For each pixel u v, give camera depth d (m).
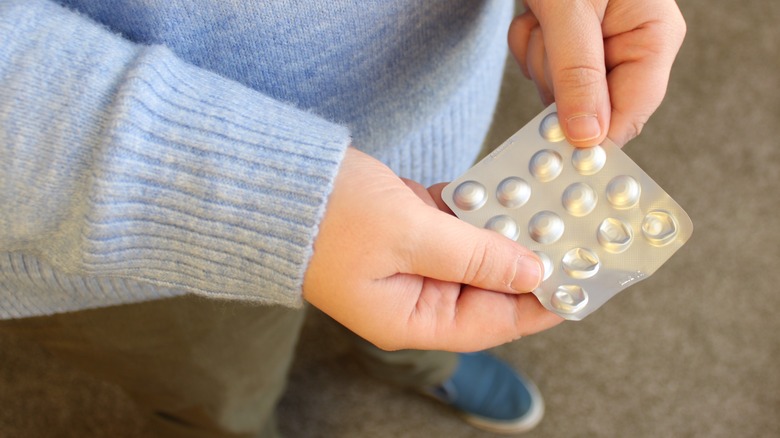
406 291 0.42
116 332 0.53
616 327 0.87
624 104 0.44
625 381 0.84
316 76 0.45
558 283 0.43
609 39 0.44
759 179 0.91
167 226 0.39
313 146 0.39
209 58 0.43
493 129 0.94
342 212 0.39
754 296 0.86
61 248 0.40
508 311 0.43
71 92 0.38
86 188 0.38
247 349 0.59
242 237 0.39
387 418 0.85
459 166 0.56
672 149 0.93
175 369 0.59
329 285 0.40
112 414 0.84
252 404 0.68
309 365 0.88
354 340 0.74
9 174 0.38
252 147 0.39
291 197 0.38
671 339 0.86
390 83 0.47
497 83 0.57
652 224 0.43
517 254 0.41
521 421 0.83
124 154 0.38
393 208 0.39
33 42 0.38
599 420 0.83
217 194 0.38
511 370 0.84
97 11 0.41
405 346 0.43
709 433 0.82
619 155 0.44
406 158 0.52
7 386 0.85
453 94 0.50
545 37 0.44
